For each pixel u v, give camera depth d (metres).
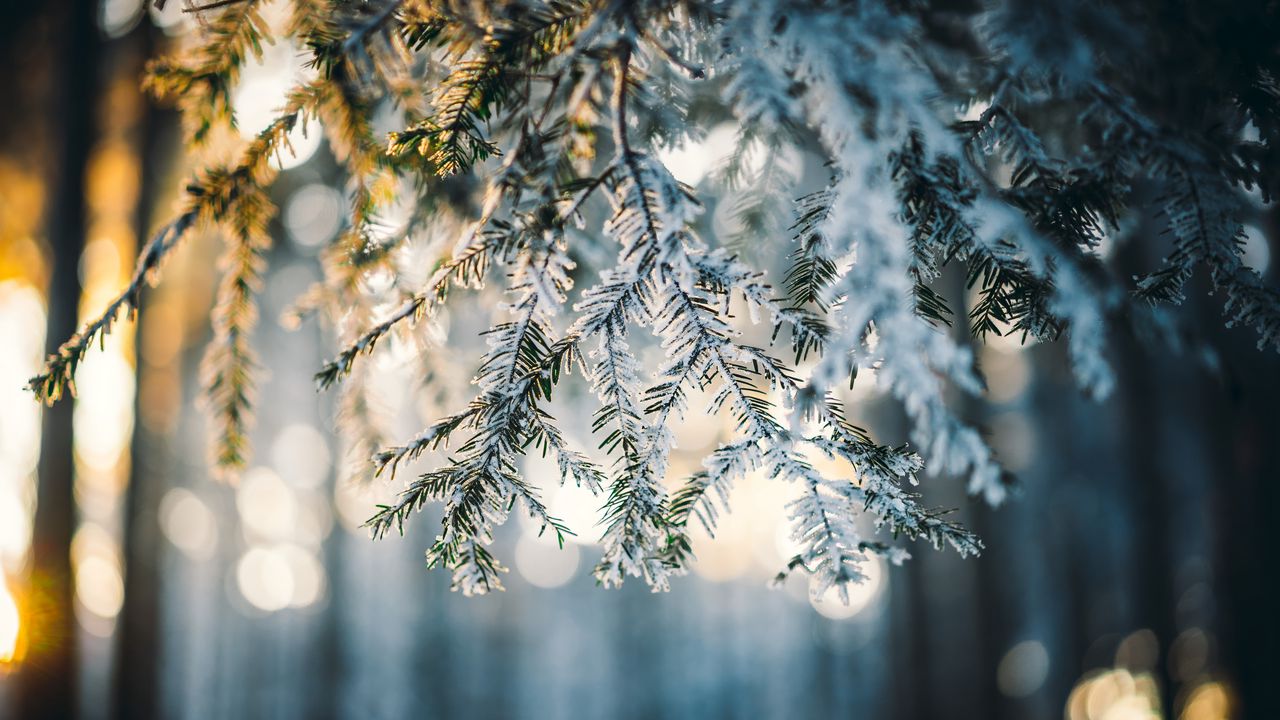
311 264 2.81
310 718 4.71
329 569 4.86
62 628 2.00
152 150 2.38
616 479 0.68
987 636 3.03
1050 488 3.82
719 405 0.68
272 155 0.76
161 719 2.54
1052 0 0.62
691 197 0.65
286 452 5.32
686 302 0.67
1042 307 0.70
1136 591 3.14
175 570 5.30
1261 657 2.01
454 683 5.32
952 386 2.73
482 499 0.68
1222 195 0.69
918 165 0.66
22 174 2.39
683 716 5.32
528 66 0.72
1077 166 0.72
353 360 0.70
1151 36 0.72
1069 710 3.73
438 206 0.85
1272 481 1.99
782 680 5.53
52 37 2.18
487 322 0.96
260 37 0.76
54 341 2.09
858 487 0.68
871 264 0.61
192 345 3.05
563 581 7.30
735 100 0.92
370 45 0.73
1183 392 2.74
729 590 6.01
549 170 0.71
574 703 5.78
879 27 0.63
